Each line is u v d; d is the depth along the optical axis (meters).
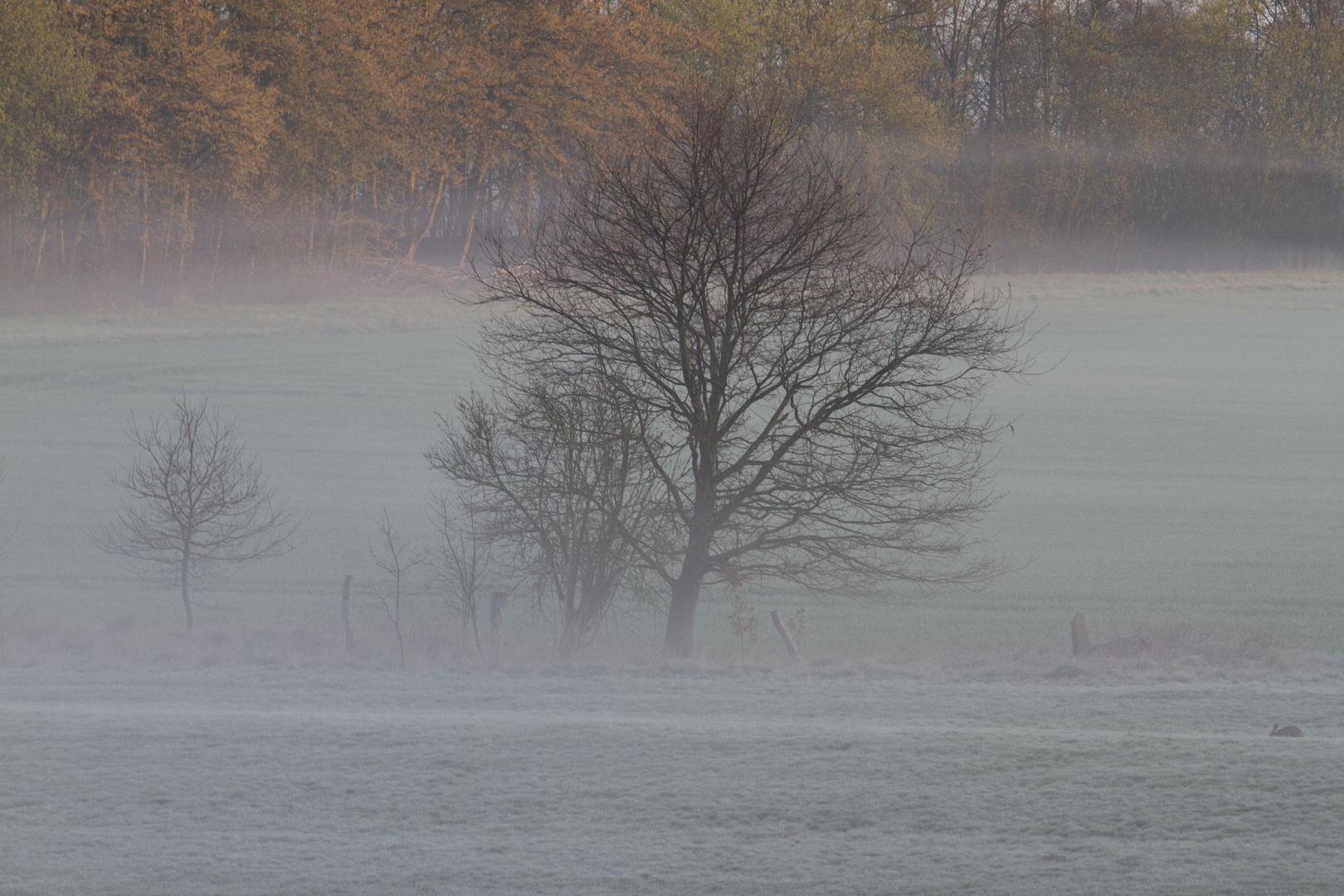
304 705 49.00
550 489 82.00
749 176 77.81
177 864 29.98
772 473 83.81
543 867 29.73
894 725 43.97
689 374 81.88
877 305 81.12
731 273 81.38
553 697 50.69
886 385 82.44
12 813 33.34
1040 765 36.75
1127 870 28.84
